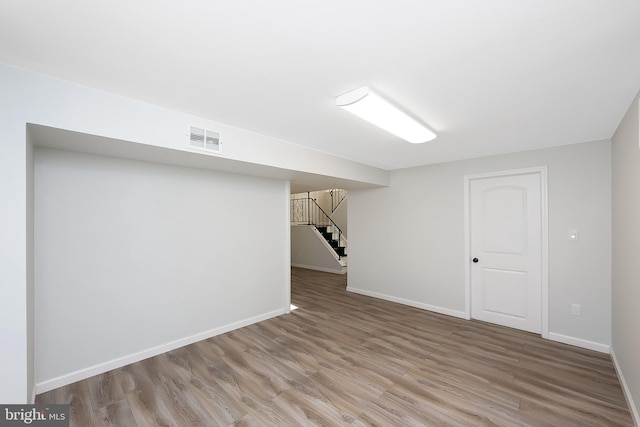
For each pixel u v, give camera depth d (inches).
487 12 46.3
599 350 115.3
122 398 84.8
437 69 64.1
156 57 60.0
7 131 63.2
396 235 183.8
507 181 142.0
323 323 147.2
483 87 72.4
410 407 81.0
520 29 50.4
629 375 83.3
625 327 89.0
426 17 47.4
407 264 178.2
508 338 128.3
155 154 97.1
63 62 62.1
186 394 86.8
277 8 45.6
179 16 47.3
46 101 67.7
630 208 82.5
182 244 121.0
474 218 152.6
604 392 88.3
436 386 91.4
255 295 148.4
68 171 93.1
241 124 101.0
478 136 112.6
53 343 89.7
